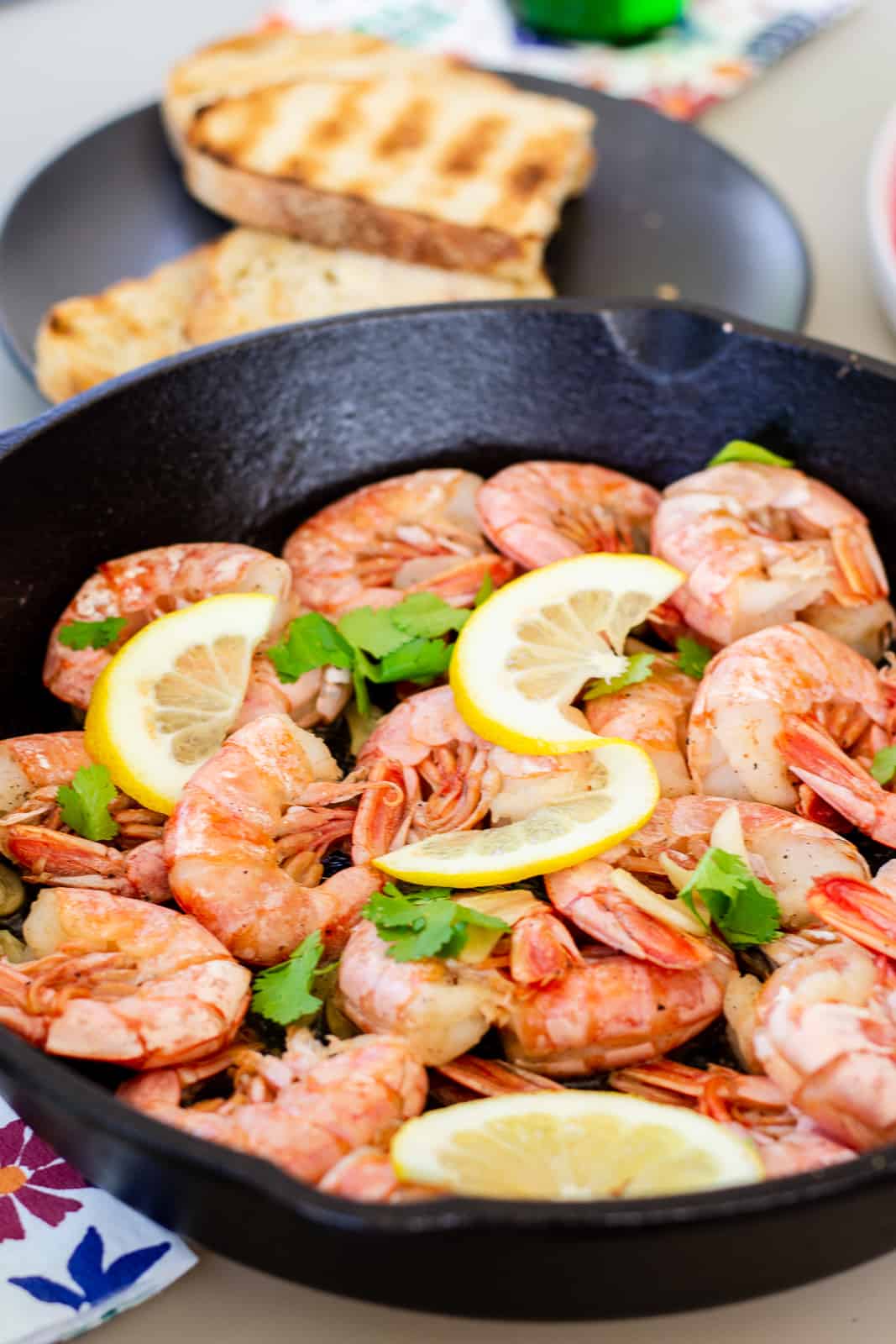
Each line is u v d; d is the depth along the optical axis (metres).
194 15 0.84
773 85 0.80
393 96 0.73
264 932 0.50
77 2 0.85
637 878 0.52
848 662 0.55
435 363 0.59
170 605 0.56
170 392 0.56
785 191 0.75
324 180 0.68
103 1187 0.47
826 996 0.48
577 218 0.71
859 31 0.83
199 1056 0.49
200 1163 0.43
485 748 0.53
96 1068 0.49
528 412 0.60
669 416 0.59
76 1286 0.48
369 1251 0.43
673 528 0.57
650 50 0.80
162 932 0.49
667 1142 0.46
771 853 0.52
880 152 0.72
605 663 0.54
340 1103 0.47
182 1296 0.49
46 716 0.56
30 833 0.52
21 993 0.48
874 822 0.52
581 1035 0.49
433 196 0.68
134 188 0.71
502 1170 0.45
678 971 0.49
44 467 0.55
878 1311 0.49
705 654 0.57
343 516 0.59
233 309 0.66
